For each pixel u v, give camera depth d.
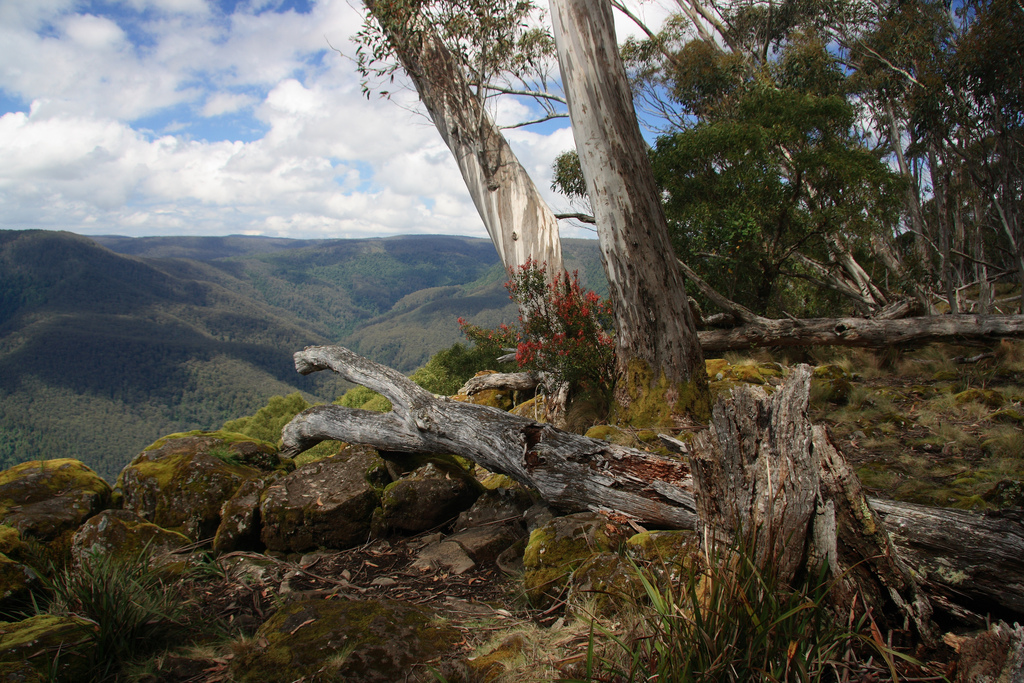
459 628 2.43
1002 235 15.62
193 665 2.32
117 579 2.70
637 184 5.90
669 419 5.78
